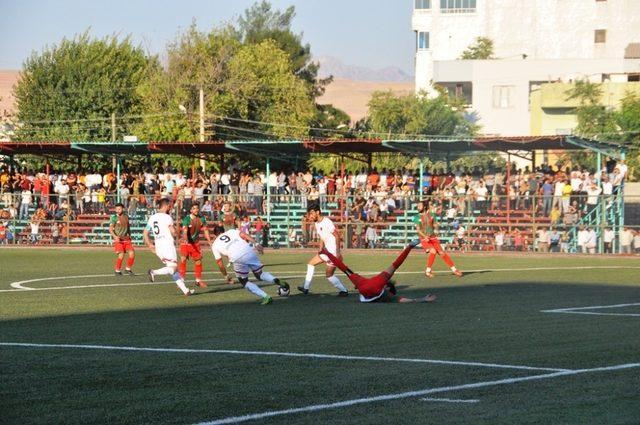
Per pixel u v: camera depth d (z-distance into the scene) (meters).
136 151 48.22
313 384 10.66
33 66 75.00
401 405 9.54
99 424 8.92
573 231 39.59
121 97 74.94
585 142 40.88
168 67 75.81
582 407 9.38
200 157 49.09
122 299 20.94
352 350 13.09
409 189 44.62
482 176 45.03
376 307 18.67
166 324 16.27
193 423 8.91
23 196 46.56
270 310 18.34
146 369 11.73
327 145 44.66
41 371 11.62
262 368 11.73
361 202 43.06
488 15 93.69
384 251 40.59
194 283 25.41
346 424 8.78
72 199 46.47
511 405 9.49
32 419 9.12
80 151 48.75
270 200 44.50
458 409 9.34
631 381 10.64
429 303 19.31
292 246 43.12
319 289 22.88
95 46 75.62
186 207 44.25
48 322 16.72
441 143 42.91
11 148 48.62
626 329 15.08
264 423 8.86
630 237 38.34
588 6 92.38
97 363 12.19
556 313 17.42
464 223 41.44
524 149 43.25
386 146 43.69
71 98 73.56
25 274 28.42
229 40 80.00
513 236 40.25
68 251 41.59
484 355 12.54
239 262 19.39
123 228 27.95
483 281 25.20
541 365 11.71
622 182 42.22
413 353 12.77
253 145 45.25
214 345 13.69
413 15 94.81
